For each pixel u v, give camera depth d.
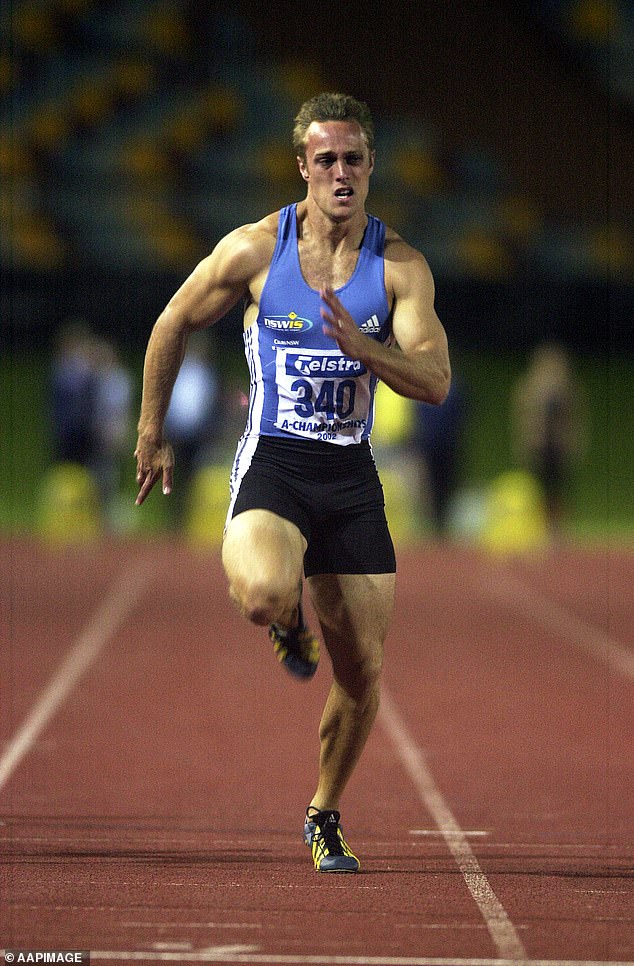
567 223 111.81
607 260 108.88
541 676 33.47
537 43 118.38
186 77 112.88
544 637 40.03
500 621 43.34
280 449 16.11
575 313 102.88
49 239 103.69
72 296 98.62
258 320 16.02
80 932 13.75
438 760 24.28
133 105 111.38
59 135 108.81
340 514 16.16
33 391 90.81
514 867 16.91
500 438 89.06
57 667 33.81
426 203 110.94
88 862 16.81
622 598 48.97
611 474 86.31
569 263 108.88
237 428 68.81
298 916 14.45
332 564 16.20
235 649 37.19
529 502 68.56
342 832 16.98
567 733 26.81
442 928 14.05
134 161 108.81
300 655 17.11
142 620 42.34
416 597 49.03
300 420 16.02
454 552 64.50
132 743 25.25
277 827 19.00
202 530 68.50
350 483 16.20
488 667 34.75
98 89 111.19
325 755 16.94
